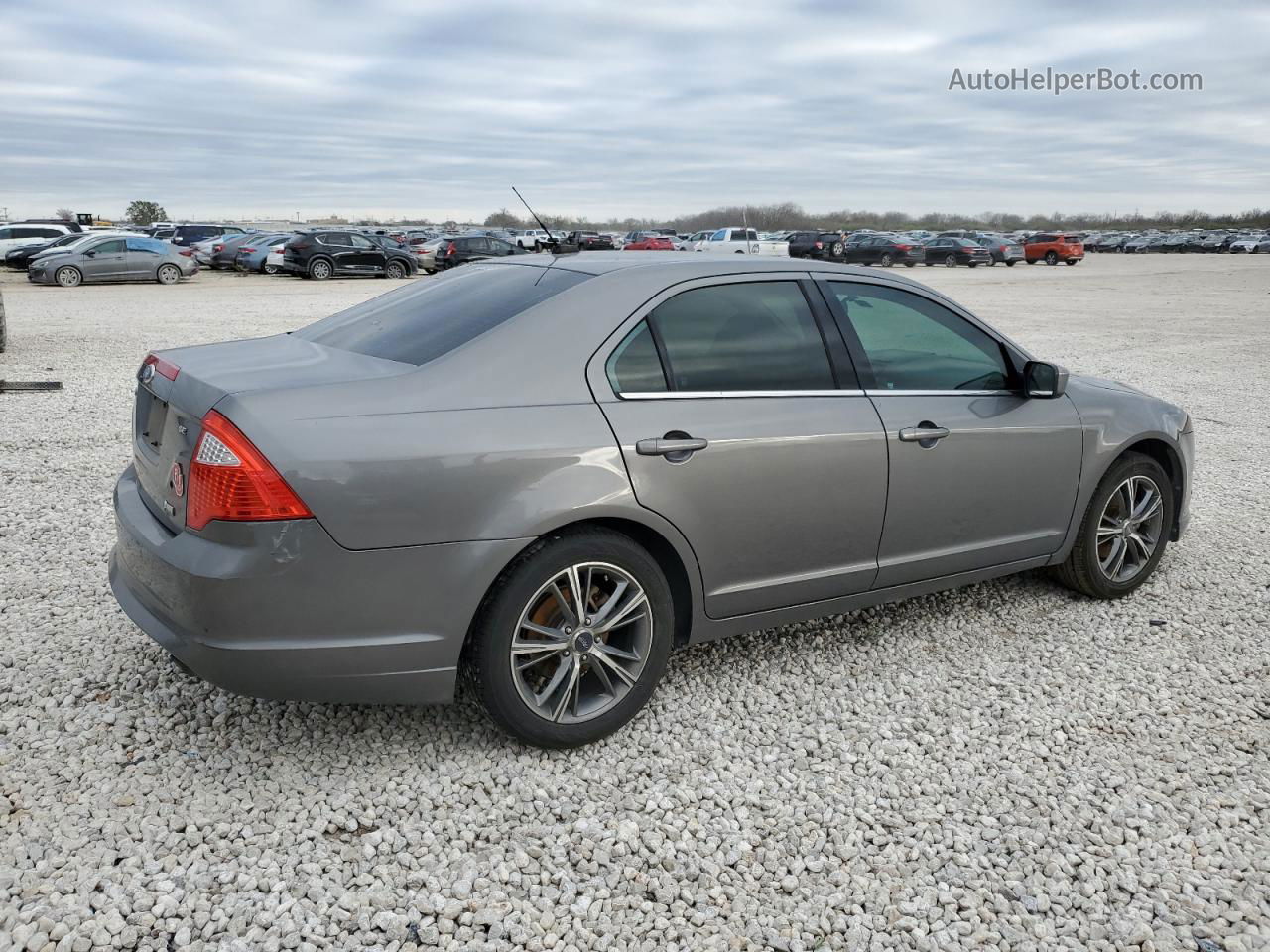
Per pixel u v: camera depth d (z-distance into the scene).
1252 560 5.32
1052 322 18.31
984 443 3.97
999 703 3.68
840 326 3.73
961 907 2.60
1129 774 3.22
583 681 3.32
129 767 3.07
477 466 2.88
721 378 3.39
